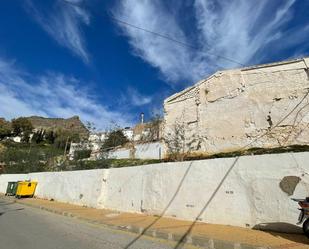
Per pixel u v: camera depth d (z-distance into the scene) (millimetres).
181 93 22812
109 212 14594
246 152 16922
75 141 37812
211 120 20219
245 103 18953
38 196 25562
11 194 27984
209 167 10508
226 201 9672
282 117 17469
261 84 18703
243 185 9297
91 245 7609
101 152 29625
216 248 7184
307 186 7859
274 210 8375
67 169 27578
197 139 20531
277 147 16703
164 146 22750
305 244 6582
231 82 19891
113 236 8953
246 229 8688
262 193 8742
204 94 21125
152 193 12938
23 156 40781
